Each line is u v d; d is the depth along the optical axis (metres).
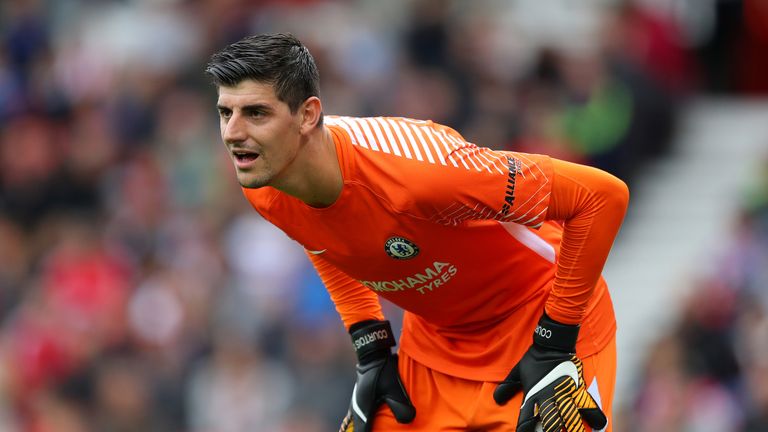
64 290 38.31
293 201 14.78
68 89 46.56
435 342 16.38
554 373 15.11
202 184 40.41
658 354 31.47
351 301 16.61
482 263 15.37
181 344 36.19
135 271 39.25
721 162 42.19
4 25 47.06
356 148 14.30
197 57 43.53
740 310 31.98
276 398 33.97
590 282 14.96
